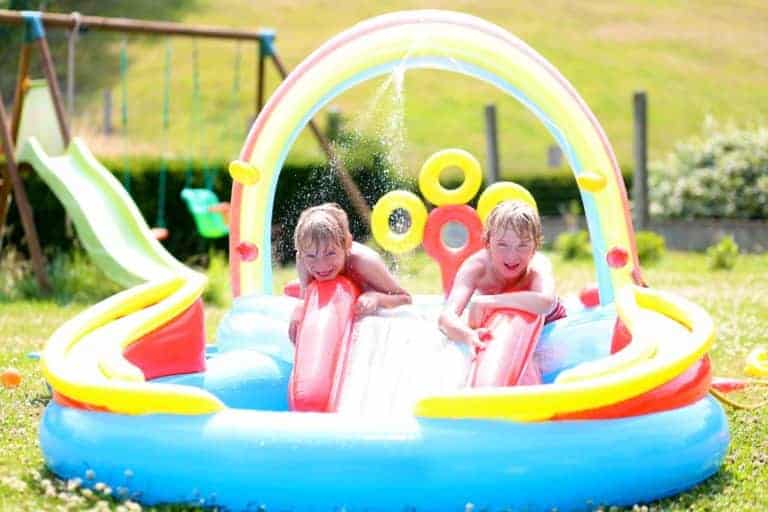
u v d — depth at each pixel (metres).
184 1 63.16
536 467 8.13
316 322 10.56
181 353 11.04
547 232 36.53
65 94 53.12
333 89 12.76
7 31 55.44
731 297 22.19
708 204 36.41
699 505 8.73
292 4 63.66
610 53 58.44
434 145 50.03
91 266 24.72
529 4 63.94
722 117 52.31
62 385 9.20
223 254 30.09
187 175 30.14
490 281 10.90
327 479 8.07
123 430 8.65
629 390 8.53
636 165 33.59
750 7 63.66
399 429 8.19
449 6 63.62
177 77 55.50
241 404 11.12
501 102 54.84
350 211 21.17
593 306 12.11
